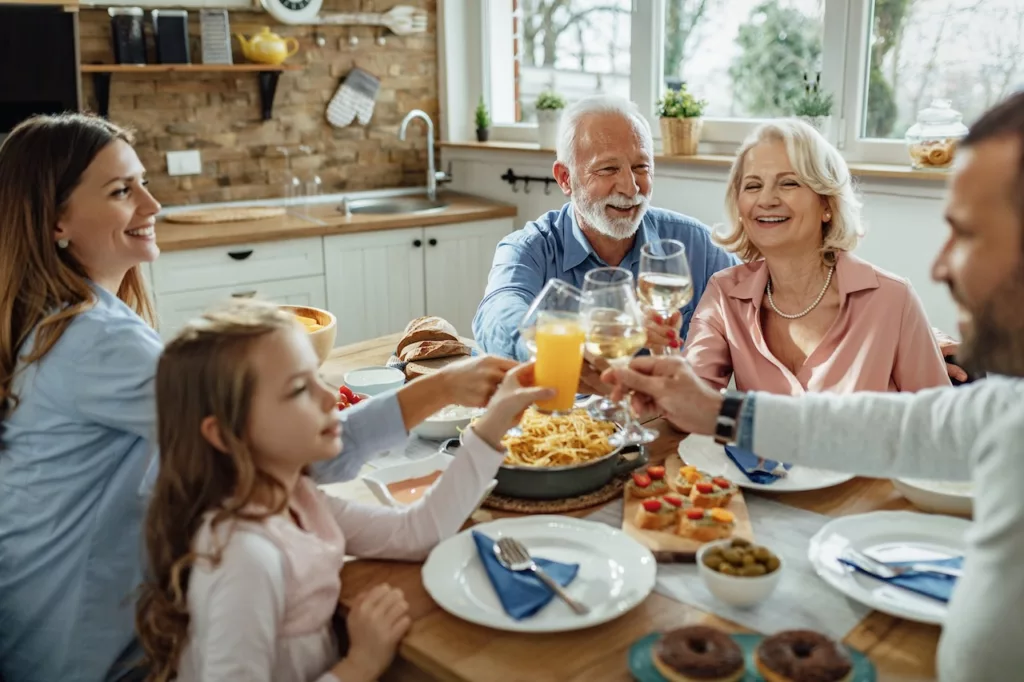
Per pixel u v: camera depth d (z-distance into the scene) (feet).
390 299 12.89
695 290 8.12
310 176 14.07
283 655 3.70
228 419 3.65
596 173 7.47
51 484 4.65
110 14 11.88
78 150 4.77
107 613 4.67
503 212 13.58
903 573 3.79
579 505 4.61
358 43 14.07
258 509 3.74
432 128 13.96
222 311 3.91
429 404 4.74
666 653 3.17
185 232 11.53
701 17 11.68
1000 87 9.19
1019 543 2.70
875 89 10.18
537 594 3.70
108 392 4.51
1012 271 2.61
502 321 6.98
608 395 5.39
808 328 6.26
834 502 4.63
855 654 3.27
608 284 4.38
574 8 13.33
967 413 3.28
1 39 10.37
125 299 5.51
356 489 4.91
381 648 3.59
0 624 4.82
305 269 12.09
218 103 13.11
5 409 4.75
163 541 3.76
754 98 11.35
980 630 2.74
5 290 4.73
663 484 4.61
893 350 5.96
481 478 4.27
